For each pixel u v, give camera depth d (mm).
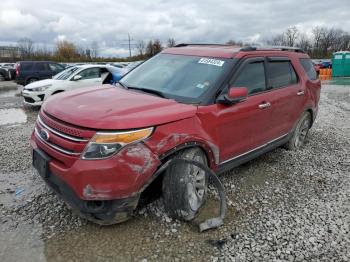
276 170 5133
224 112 3826
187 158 3406
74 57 63781
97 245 3123
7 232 3285
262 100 4508
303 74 5812
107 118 2994
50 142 3256
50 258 2938
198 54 4488
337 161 5637
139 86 4246
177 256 3016
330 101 13672
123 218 3152
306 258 3041
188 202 3402
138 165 2986
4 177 4609
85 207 3000
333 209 3943
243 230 3439
